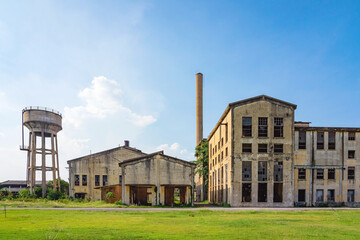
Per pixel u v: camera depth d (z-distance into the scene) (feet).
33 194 158.30
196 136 236.84
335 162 128.57
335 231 51.06
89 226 54.49
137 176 117.91
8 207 100.01
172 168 121.19
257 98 123.03
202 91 243.40
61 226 54.08
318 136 130.21
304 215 79.20
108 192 131.23
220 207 115.65
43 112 165.27
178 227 53.83
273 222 62.34
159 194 118.21
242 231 49.65
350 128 130.41
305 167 126.93
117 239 41.88
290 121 122.93
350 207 122.52
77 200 141.79
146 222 60.85
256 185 118.32
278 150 121.80
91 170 164.04
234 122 121.80
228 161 125.08
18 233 46.03
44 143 165.89
